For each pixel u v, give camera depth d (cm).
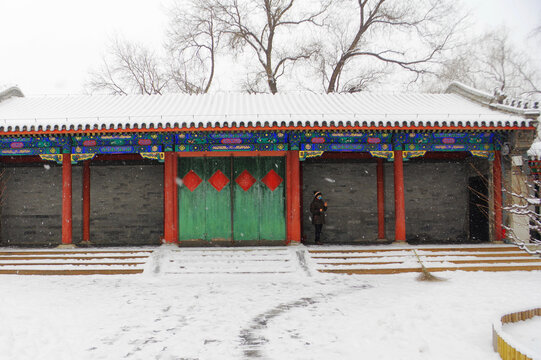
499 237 1800
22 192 2042
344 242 1992
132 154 2055
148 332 877
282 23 3591
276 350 770
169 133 1756
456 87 2230
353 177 2070
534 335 816
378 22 3484
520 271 1509
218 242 1812
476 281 1355
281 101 2064
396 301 1104
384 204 2069
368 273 1506
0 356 742
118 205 2044
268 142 1783
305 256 1616
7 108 1938
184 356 747
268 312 1030
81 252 1650
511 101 1811
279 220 1822
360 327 883
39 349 779
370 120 1634
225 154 1809
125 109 1894
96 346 794
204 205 1822
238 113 1761
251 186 1828
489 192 1847
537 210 1788
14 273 1509
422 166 2091
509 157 1775
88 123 1616
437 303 1059
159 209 2042
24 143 1758
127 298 1177
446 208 2080
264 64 3625
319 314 1003
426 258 1594
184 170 1828
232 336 852
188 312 1031
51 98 2153
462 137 1802
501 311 946
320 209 1859
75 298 1171
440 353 726
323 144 1778
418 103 2025
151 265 1551
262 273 1507
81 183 2058
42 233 2027
